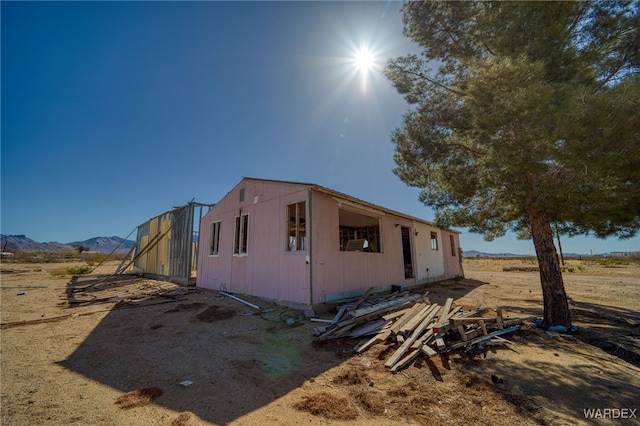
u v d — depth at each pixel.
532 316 7.02
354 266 8.59
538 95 4.12
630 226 5.13
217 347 4.93
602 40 5.12
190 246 12.70
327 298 7.37
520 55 4.60
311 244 7.19
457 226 7.53
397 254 11.14
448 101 6.90
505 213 6.88
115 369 4.03
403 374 3.79
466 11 6.21
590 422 2.72
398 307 6.88
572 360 4.23
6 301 8.78
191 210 12.89
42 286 12.24
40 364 4.18
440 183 7.44
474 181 6.32
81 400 3.15
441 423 2.71
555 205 5.13
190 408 3.00
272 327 6.07
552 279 5.96
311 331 5.72
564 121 4.09
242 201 9.88
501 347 4.78
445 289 12.01
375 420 2.79
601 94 3.89
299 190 7.71
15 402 3.07
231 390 3.41
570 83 4.68
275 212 8.38
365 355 4.45
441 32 6.86
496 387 3.41
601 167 3.95
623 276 17.59
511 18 5.20
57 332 5.79
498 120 4.55
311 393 3.33
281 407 3.02
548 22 4.94
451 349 4.50
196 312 7.36
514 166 4.76
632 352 4.53
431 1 6.55
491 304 8.80
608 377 3.67
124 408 2.97
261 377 3.77
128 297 9.66
